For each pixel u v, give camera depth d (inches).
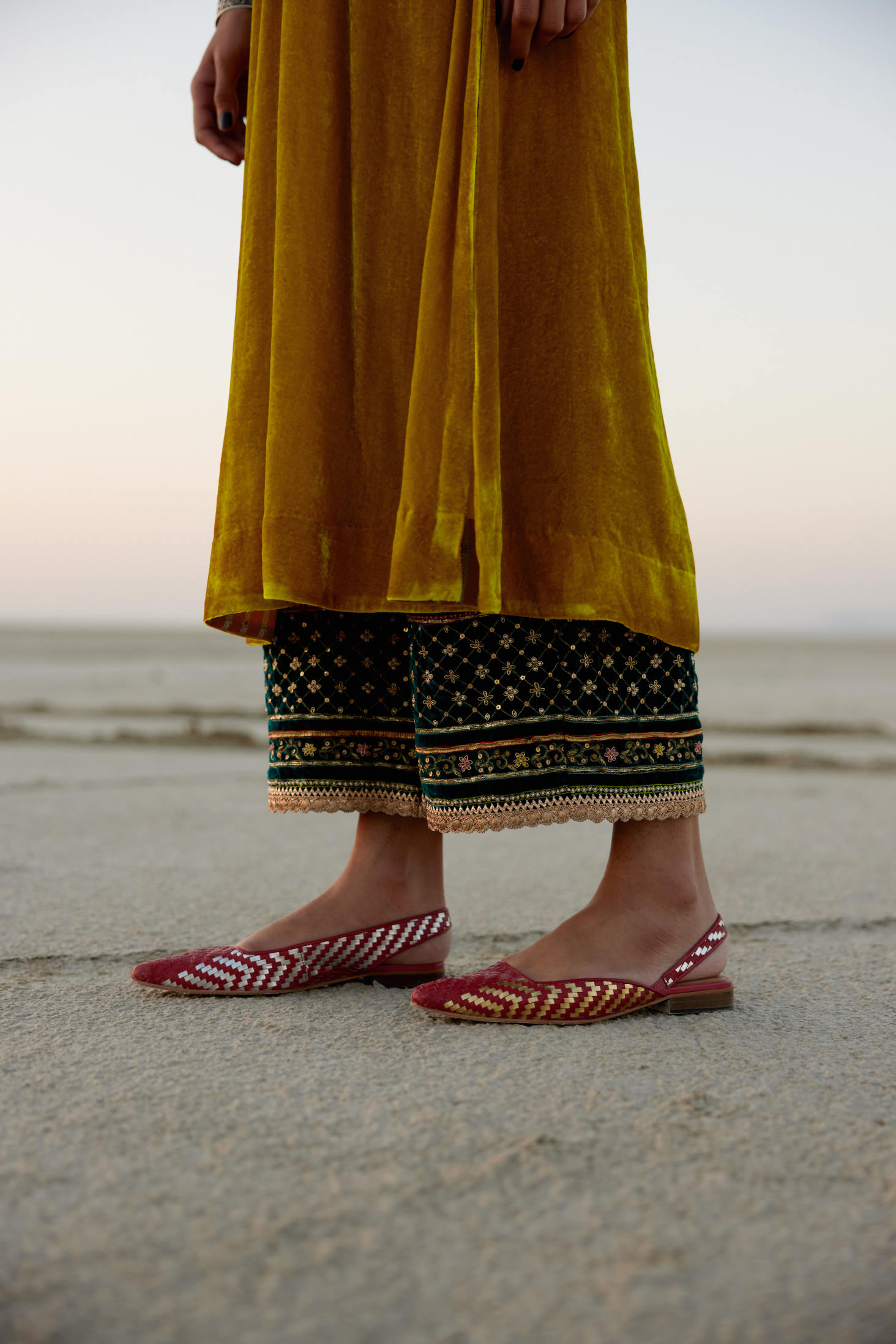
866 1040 50.8
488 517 52.6
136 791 165.5
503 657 54.1
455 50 55.0
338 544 56.4
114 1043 49.6
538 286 56.2
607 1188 34.3
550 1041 50.5
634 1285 28.5
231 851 111.8
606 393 55.3
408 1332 26.4
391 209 57.4
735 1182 34.8
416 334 56.4
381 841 62.4
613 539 54.1
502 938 75.2
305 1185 34.3
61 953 67.6
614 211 57.0
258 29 62.3
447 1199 33.4
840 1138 38.4
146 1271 29.0
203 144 72.4
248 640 64.2
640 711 55.2
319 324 56.2
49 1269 29.1
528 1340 26.1
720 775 204.7
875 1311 27.3
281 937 60.3
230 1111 40.8
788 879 96.9
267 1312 27.2
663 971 55.3
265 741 255.4
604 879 58.6
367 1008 56.6
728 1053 48.8
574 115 56.9
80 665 964.0
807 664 1392.7
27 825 127.3
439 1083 44.1
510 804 53.8
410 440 53.6
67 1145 37.5
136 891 88.9
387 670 60.4
